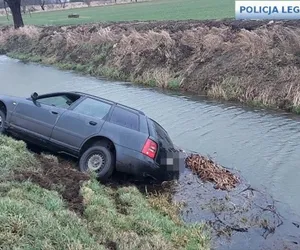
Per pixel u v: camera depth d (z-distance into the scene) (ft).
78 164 30.22
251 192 30.14
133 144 28.37
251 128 45.44
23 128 32.01
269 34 64.64
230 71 63.31
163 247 21.40
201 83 65.41
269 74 58.80
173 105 56.24
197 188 30.40
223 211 27.37
